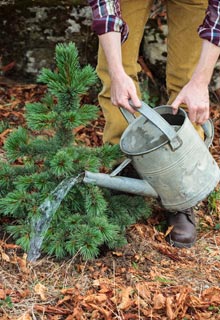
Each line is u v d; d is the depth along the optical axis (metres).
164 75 3.87
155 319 2.36
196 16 2.75
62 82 2.62
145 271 2.62
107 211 2.71
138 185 2.61
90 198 2.58
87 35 3.86
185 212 2.82
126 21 2.75
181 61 2.82
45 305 2.40
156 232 2.82
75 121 2.60
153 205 2.97
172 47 2.84
